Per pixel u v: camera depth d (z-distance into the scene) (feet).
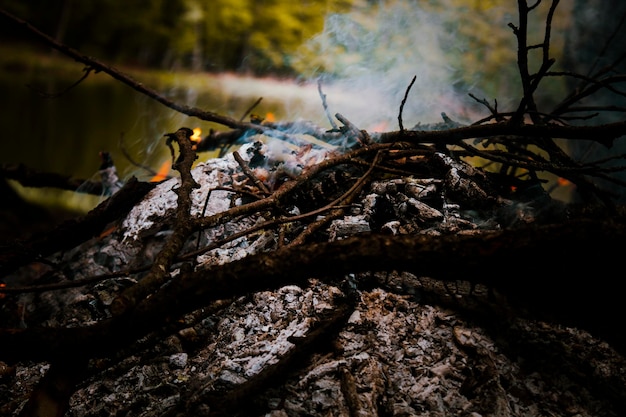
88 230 9.52
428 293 6.77
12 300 8.59
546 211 8.17
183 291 5.03
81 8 27.07
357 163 8.84
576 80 19.60
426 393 5.51
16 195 18.48
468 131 9.21
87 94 24.43
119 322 5.09
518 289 6.36
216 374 5.99
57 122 22.45
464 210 8.23
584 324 6.23
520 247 4.71
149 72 25.72
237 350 6.37
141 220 9.45
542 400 5.49
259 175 9.50
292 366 5.82
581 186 8.98
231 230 8.57
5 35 27.07
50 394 5.21
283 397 5.54
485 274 4.86
